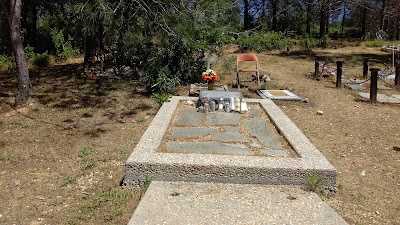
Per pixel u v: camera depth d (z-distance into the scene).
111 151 4.74
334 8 25.02
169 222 2.76
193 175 3.50
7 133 5.41
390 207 3.28
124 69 10.05
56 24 14.84
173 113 5.59
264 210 2.96
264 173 3.46
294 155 3.84
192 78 9.12
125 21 7.77
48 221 3.04
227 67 10.84
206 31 8.21
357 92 8.78
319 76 10.98
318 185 3.45
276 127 4.89
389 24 30.78
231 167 3.46
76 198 3.44
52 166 4.24
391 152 4.81
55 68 12.23
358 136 5.53
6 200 3.40
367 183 3.82
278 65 13.78
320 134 5.64
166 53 8.70
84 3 7.59
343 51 19.42
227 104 5.93
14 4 6.64
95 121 6.14
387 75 10.55
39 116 6.36
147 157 3.61
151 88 8.28
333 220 2.82
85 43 10.71
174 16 7.39
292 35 25.48
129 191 3.49
